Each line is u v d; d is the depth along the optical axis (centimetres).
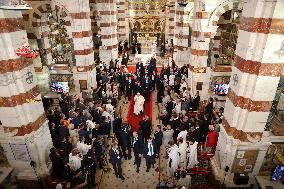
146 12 2530
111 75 1532
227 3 1124
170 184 714
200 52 1212
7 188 772
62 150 850
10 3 462
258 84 621
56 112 1054
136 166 943
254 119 665
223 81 1251
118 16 2384
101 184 852
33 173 780
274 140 696
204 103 1234
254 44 602
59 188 702
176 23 1730
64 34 1438
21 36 680
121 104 1407
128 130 948
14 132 723
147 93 1396
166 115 1112
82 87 1351
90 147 859
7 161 782
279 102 675
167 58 2331
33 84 736
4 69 646
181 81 1360
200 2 1127
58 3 1191
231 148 709
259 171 738
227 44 1401
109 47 1805
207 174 834
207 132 941
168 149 855
